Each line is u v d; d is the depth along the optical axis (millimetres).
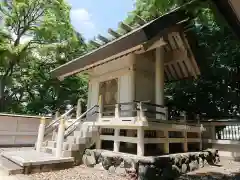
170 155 5273
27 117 9641
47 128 7055
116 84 8094
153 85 7926
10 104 14648
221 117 10172
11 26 13984
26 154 5770
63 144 5699
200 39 10234
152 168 4473
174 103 11516
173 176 4902
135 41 5000
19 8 13078
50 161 4980
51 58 15430
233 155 7188
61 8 14484
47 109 16469
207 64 9156
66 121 7398
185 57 7879
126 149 6406
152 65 8094
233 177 4996
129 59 7625
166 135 5875
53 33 14336
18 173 4449
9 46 12523
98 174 4863
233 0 2629
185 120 6805
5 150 7250
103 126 6285
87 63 6879
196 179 4840
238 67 9562
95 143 6305
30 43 14062
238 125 7336
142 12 8750
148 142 5277
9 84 13250
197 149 7168
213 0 2883
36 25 14422
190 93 11188
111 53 5824
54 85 15500
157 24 4883
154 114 7332
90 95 9141
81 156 5910
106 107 8211
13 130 9195
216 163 6777
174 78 9594
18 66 14086
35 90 16297
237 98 9742
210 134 7953
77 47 15219
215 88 10445
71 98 15875
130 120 5445
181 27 7262
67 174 4727
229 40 9203
